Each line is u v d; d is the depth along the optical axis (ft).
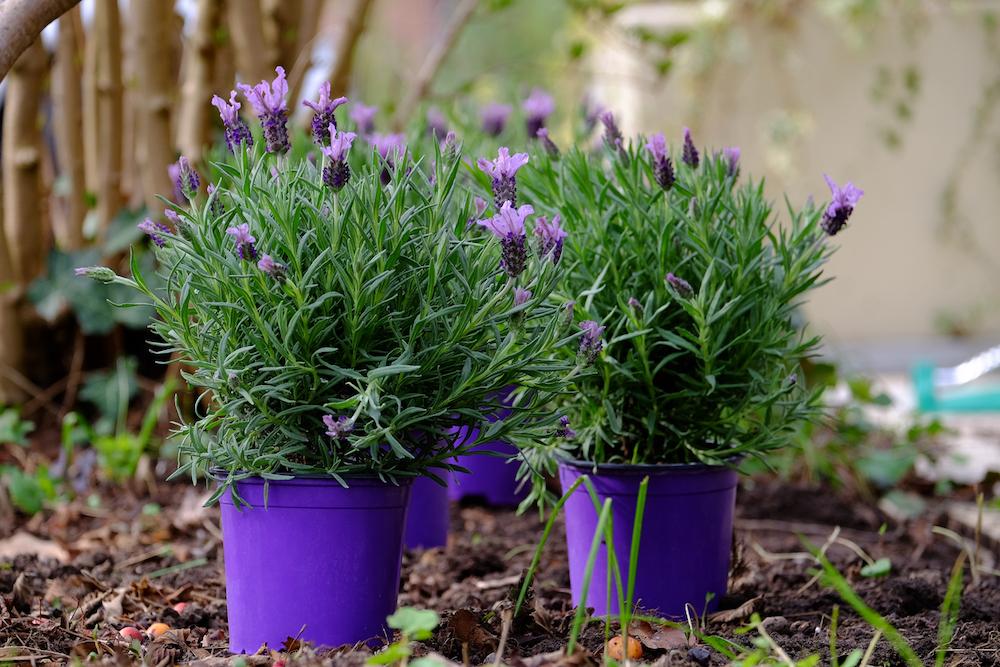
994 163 26.99
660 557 8.96
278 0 13.20
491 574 9.77
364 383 8.41
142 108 12.57
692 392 8.93
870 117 26.73
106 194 13.39
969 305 27.30
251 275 8.38
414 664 8.07
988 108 26.81
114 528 10.43
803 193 26.63
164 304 8.50
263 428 8.51
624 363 8.94
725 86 26.12
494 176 8.51
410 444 8.57
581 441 9.05
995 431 17.22
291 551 8.50
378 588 8.55
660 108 25.79
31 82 12.99
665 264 8.92
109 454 11.30
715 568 9.06
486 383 8.46
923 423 16.10
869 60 26.61
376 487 8.50
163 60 12.51
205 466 8.65
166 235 8.52
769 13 26.07
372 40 18.11
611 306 8.96
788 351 9.02
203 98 12.32
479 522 10.77
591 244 8.97
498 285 8.54
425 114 11.05
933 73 26.86
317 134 8.44
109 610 9.07
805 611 9.14
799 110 26.37
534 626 8.71
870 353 25.81
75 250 13.64
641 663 8.41
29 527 10.53
